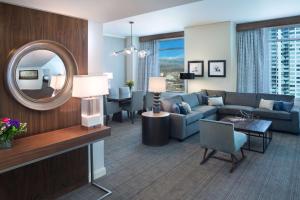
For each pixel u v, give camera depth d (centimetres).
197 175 308
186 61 710
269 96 583
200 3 459
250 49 628
